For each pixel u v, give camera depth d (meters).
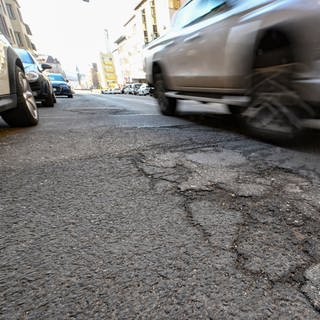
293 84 1.87
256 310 0.68
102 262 0.86
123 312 0.68
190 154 2.02
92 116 4.51
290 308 0.68
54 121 3.94
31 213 1.18
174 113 4.30
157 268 0.83
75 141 2.50
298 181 1.47
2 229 1.06
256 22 2.04
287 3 1.76
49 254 0.91
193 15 3.17
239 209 1.18
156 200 1.28
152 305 0.70
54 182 1.52
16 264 0.86
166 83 4.00
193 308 0.69
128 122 3.67
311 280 0.77
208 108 5.25
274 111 2.15
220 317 0.66
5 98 2.74
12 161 1.92
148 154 2.03
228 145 2.28
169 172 1.65
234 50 2.35
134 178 1.56
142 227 1.06
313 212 1.14
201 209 1.19
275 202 1.23
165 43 3.76
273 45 2.01
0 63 2.71
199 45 2.87
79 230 1.05
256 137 2.51
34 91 6.27
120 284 0.77
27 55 6.59
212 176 1.57
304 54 1.71
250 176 1.56
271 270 0.81
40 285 0.77
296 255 0.88
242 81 2.38
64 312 0.68
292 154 1.96
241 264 0.84
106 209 1.21
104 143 2.40
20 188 1.45
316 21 1.57
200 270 0.82
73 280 0.79
